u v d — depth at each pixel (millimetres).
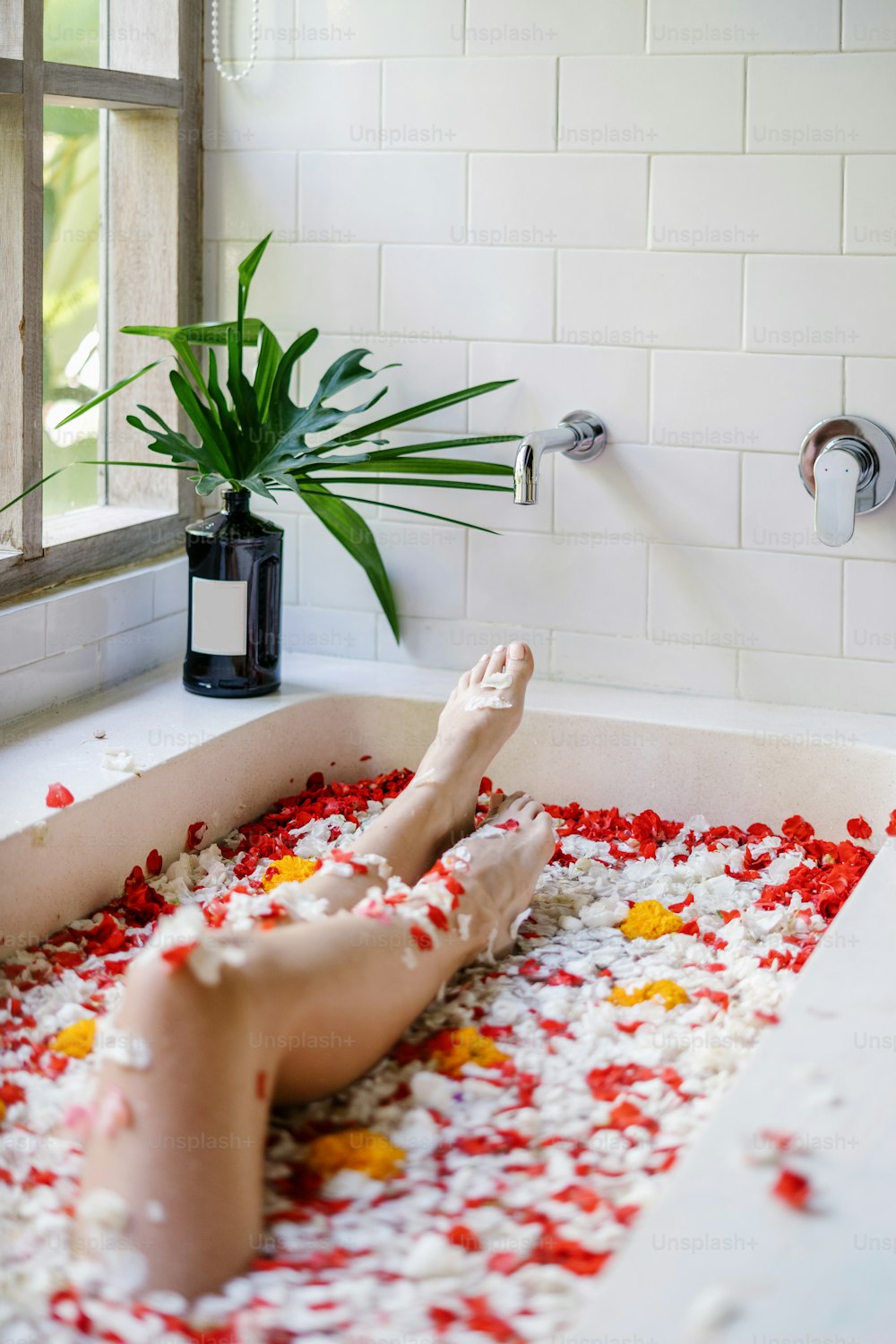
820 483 1680
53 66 1714
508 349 1907
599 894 1605
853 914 1317
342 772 1951
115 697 1879
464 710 1684
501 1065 1218
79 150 1982
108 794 1535
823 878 1606
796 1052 1044
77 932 1480
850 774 1722
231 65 1979
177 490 2076
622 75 1787
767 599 1851
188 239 2014
